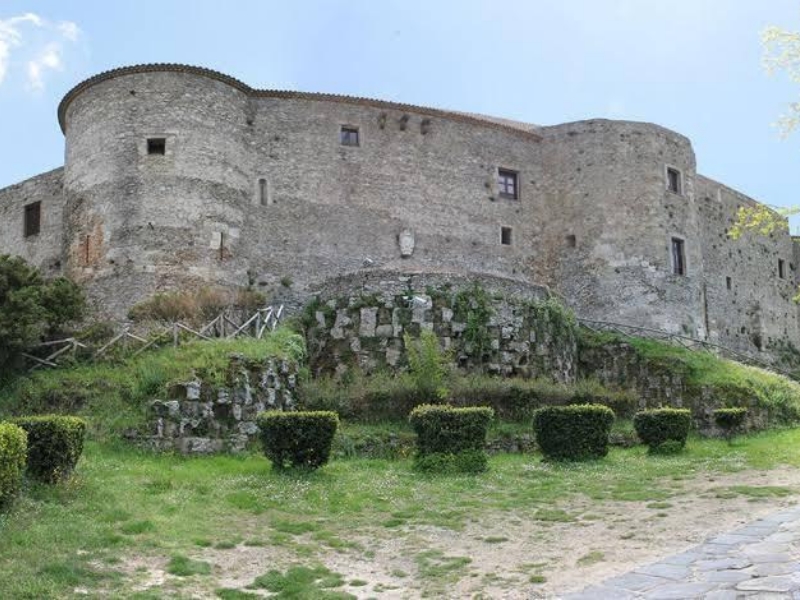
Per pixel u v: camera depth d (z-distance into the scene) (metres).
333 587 10.76
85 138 30.30
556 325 26.45
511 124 38.50
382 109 34.41
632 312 35.00
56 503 12.97
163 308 25.81
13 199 35.97
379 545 12.52
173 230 28.78
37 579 10.01
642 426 20.20
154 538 12.05
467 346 24.16
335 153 33.22
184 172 29.36
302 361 23.20
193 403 18.95
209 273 29.12
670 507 14.02
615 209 36.06
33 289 22.86
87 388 20.23
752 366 35.88
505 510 14.33
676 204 36.88
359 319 24.02
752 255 46.31
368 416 20.81
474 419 17.61
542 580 10.59
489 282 25.30
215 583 10.75
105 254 28.73
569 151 37.31
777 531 11.64
